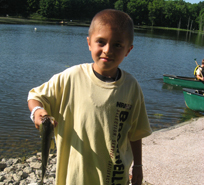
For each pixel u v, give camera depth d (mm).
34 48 20719
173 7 104875
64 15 80562
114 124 1649
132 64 17625
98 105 1605
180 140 5121
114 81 1660
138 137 1954
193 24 112562
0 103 7785
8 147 4988
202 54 26094
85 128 1612
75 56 18469
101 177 1643
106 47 1522
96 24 1558
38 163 4035
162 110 8516
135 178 1954
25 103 8008
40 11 78062
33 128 6121
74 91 1651
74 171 1648
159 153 4387
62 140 1686
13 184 3359
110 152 1642
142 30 67312
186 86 12008
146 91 10953
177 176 3605
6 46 20406
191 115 8141
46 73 12500
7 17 68438
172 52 26219
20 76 11477
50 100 1654
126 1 100000
